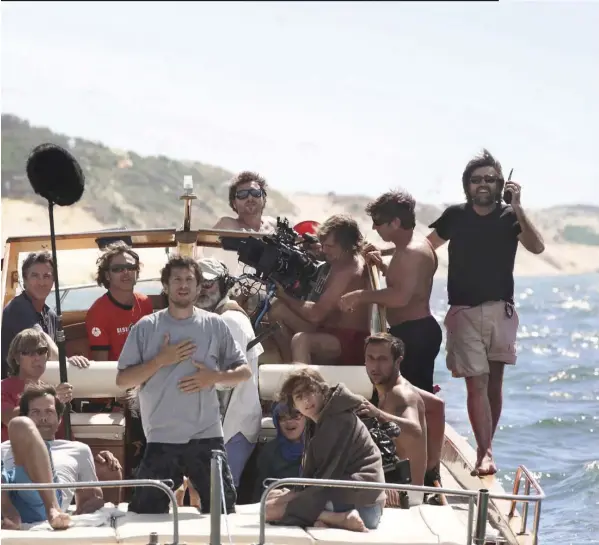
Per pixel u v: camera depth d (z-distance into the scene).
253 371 17.72
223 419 17.50
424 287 20.14
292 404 15.77
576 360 52.72
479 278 20.30
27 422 15.46
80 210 140.25
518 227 20.25
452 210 20.75
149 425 15.55
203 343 15.51
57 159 17.17
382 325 20.41
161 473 15.41
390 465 16.41
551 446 33.00
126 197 149.50
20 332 17.88
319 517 15.09
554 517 25.58
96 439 18.02
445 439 21.44
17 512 15.31
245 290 20.42
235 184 24.27
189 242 21.91
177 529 14.01
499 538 15.70
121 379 15.43
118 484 14.12
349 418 15.35
